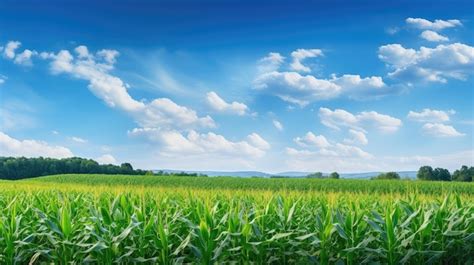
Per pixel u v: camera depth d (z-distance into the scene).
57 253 7.70
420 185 33.75
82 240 7.63
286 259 7.95
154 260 7.35
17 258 7.67
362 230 7.62
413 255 7.66
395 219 7.70
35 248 7.80
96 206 10.26
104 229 7.69
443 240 7.99
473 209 9.00
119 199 9.70
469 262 7.84
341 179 42.66
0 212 9.38
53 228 7.61
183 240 7.48
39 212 8.20
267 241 7.46
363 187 33.97
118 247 7.91
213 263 7.34
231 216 7.68
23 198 11.75
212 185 40.81
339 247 7.71
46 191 14.97
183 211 9.39
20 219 8.23
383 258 7.68
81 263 7.56
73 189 16.64
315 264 7.52
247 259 7.49
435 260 7.66
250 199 12.02
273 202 10.19
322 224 7.70
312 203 11.18
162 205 10.51
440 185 33.47
